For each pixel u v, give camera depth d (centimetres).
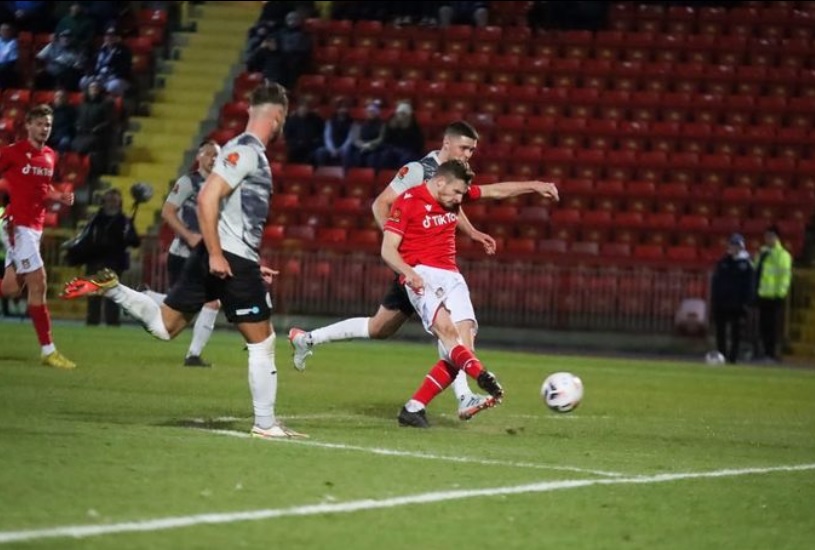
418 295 3025
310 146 8488
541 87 9019
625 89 8988
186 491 1984
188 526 1741
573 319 7688
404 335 7850
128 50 9031
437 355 6316
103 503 1866
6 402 3170
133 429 2691
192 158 8950
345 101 8556
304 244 7875
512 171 8444
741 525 1970
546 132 8669
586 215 8112
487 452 2633
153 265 7844
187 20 9962
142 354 5175
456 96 8944
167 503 1888
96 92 8625
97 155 8619
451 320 3005
